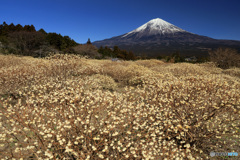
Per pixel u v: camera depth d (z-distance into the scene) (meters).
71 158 2.33
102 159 2.25
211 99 3.26
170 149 2.60
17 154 2.56
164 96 3.73
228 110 3.09
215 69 11.18
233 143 3.28
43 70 5.79
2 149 2.73
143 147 2.23
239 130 3.29
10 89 4.72
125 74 8.22
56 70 5.97
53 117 2.66
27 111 2.65
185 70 8.73
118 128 2.70
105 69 9.30
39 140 2.32
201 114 3.10
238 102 3.21
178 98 3.50
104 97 2.94
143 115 2.75
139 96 3.89
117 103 3.07
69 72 6.12
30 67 5.91
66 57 6.81
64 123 2.34
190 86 3.74
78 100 2.99
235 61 15.66
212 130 3.03
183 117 3.00
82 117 2.54
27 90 4.59
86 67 6.75
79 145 2.42
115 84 7.11
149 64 16.45
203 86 3.79
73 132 2.46
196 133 3.14
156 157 2.34
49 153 1.99
